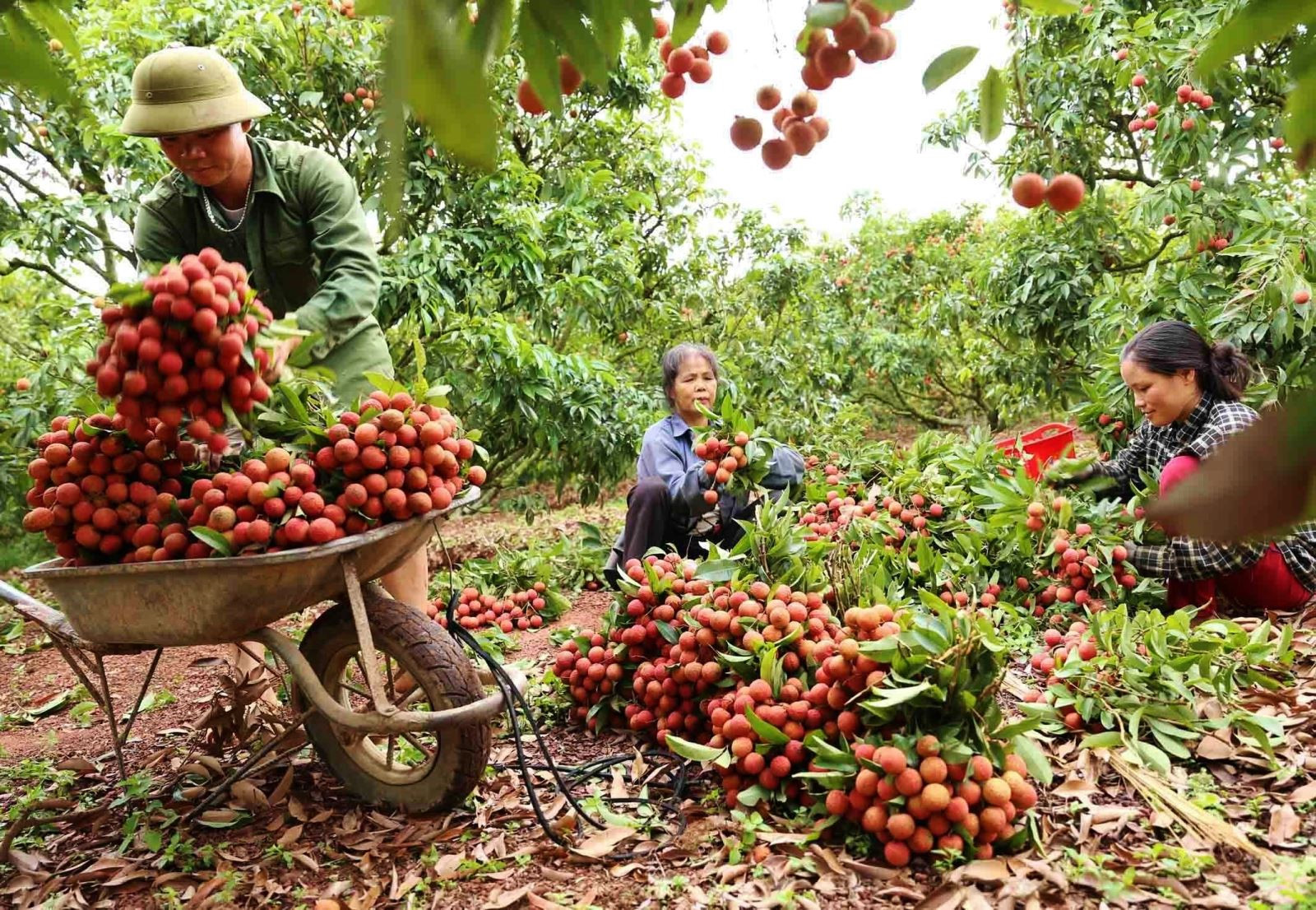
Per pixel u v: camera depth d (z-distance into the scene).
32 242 5.06
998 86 1.15
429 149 4.96
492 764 2.59
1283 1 0.69
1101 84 5.43
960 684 1.98
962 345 9.01
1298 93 0.74
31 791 2.61
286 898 2.02
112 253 6.10
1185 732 2.28
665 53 1.51
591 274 5.84
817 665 2.34
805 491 4.20
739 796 2.13
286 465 2.12
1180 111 4.61
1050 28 5.59
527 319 5.89
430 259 4.88
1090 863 1.81
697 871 1.99
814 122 1.38
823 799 2.08
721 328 7.85
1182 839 1.90
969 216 10.45
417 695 2.51
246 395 1.95
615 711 2.84
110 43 4.88
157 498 2.11
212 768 2.54
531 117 6.03
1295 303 3.65
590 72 0.78
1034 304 6.19
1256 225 4.40
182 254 2.89
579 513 8.36
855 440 5.54
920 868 1.91
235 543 2.03
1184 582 3.13
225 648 3.96
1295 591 3.11
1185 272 4.48
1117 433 4.17
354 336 2.90
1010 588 3.48
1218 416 3.13
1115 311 4.68
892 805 1.92
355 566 2.21
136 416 1.92
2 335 6.08
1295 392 0.34
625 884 1.97
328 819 2.35
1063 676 2.45
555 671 2.96
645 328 7.48
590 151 6.79
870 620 2.14
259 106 2.57
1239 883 1.76
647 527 3.36
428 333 5.56
